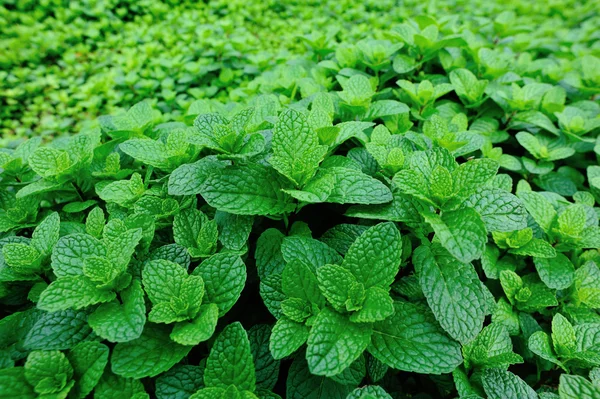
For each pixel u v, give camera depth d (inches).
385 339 9.4
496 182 12.8
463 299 9.3
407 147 12.4
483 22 22.8
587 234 11.9
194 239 11.0
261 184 10.4
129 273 10.3
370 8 31.4
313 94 15.3
